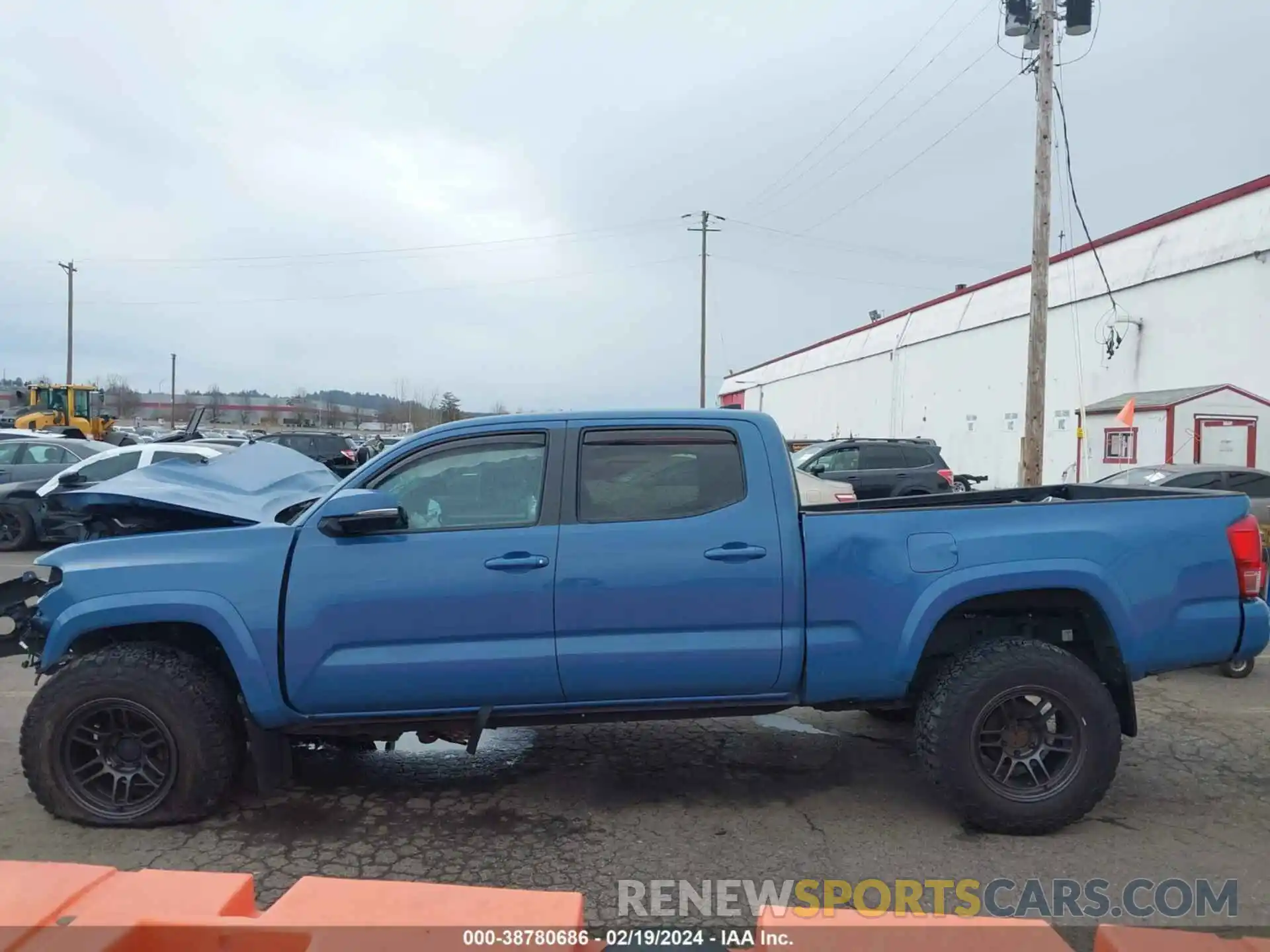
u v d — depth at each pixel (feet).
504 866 11.60
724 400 203.00
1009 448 80.64
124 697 12.27
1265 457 52.65
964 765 12.30
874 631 12.60
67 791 12.53
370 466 13.00
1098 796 12.37
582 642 12.41
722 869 11.53
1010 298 81.15
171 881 7.29
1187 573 12.93
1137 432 54.90
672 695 12.75
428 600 12.24
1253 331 55.42
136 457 39.27
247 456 16.51
